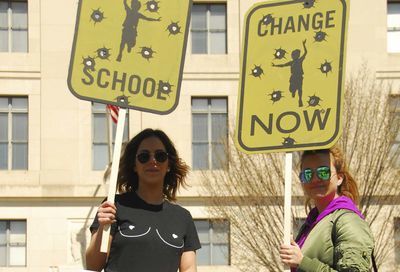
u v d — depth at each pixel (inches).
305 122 384.5
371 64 1501.0
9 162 1486.2
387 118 1301.7
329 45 387.5
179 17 393.4
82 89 388.5
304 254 358.9
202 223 1461.6
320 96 384.8
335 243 354.0
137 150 389.1
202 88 1497.3
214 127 1493.6
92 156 1496.1
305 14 392.2
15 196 1471.5
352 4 1518.2
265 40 395.2
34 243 1471.5
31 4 1503.4
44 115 1491.1
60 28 1503.4
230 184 1293.1
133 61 390.9
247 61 396.2
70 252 1472.7
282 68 391.5
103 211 366.3
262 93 392.5
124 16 392.5
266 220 1268.5
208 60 1505.9
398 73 1496.1
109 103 388.2
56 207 1480.1
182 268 382.3
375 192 1289.4
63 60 1498.5
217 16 1519.4
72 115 1494.8
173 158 398.0
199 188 1459.2
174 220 380.2
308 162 378.6
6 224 1472.7
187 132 1487.5
